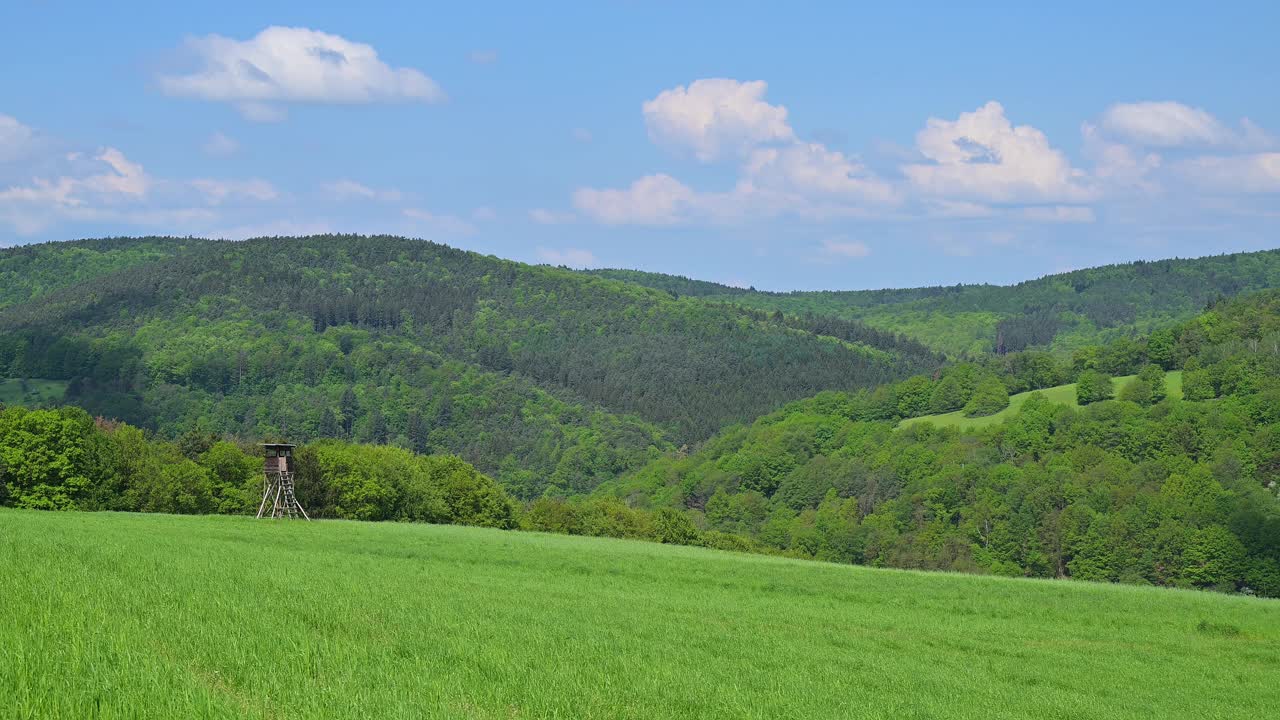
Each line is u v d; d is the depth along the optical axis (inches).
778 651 1224.2
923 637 1496.1
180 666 691.4
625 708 776.9
